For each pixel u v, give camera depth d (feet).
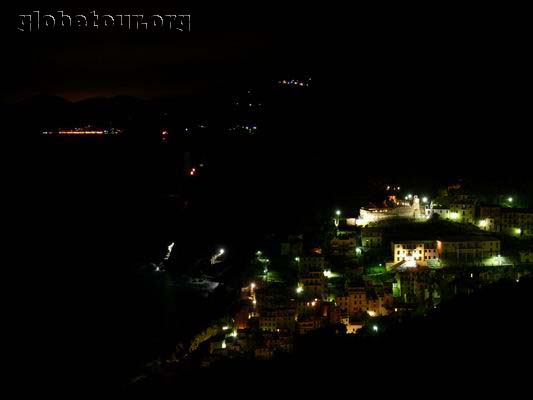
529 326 344.08
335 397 336.90
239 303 574.56
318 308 520.01
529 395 264.93
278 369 415.85
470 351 332.19
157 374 470.39
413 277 514.68
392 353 369.71
